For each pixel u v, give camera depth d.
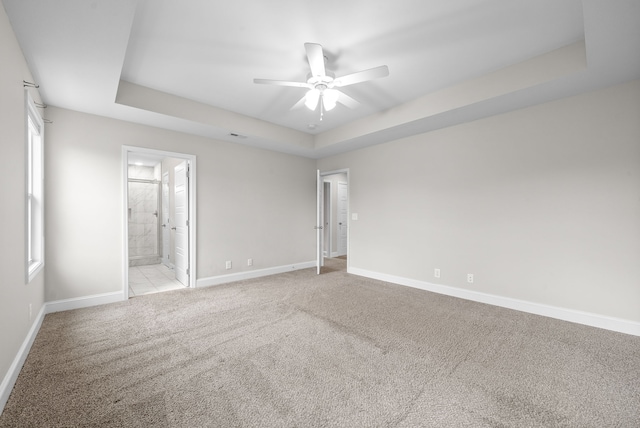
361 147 4.82
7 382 1.63
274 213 5.08
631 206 2.50
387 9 1.91
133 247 6.33
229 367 1.99
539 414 1.52
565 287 2.85
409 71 2.76
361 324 2.76
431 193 3.94
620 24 1.75
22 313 2.03
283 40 2.26
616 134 2.56
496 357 2.12
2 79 1.62
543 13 1.95
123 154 3.45
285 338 2.45
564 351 2.21
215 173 4.30
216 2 1.83
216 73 2.79
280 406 1.59
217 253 4.35
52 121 3.01
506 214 3.24
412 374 1.90
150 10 1.90
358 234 4.96
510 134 3.20
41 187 2.77
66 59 2.17
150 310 3.13
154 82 2.99
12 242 1.80
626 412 1.53
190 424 1.45
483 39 2.25
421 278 4.07
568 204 2.83
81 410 1.54
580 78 2.42
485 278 3.43
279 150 5.01
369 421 1.47
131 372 1.92
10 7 1.60
